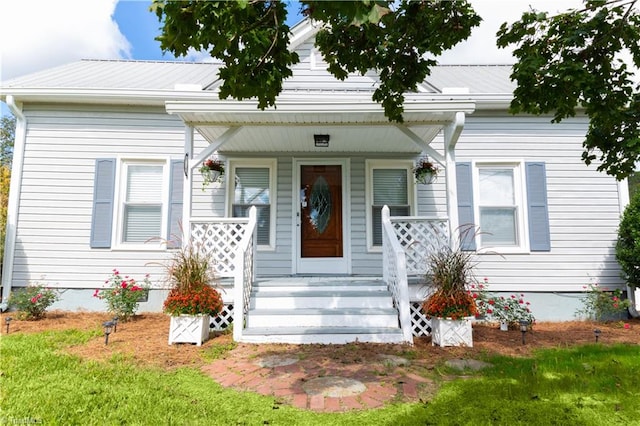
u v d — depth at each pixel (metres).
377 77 6.68
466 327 4.43
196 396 2.97
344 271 6.79
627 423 2.55
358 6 1.84
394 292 5.01
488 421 2.54
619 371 3.52
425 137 6.15
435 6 3.18
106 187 6.80
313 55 6.75
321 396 2.95
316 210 6.96
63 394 2.95
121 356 3.94
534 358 4.01
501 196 7.03
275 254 6.80
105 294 6.00
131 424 2.51
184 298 4.41
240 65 2.56
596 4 3.45
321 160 7.02
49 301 6.14
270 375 3.41
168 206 6.83
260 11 2.45
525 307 5.88
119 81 7.36
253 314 4.76
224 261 5.58
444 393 3.03
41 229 6.69
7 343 4.39
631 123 3.91
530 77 3.62
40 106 6.88
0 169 13.19
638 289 6.75
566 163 7.03
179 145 6.95
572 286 6.76
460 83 7.76
